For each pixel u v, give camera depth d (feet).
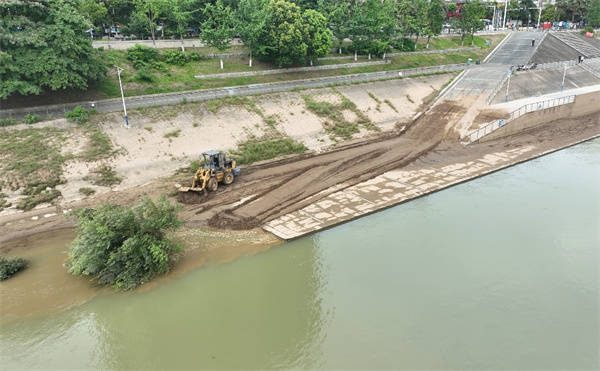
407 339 63.72
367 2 228.02
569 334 64.75
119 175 116.06
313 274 80.38
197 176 111.45
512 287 75.87
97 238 74.79
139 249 77.10
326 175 126.00
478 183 124.06
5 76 123.75
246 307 71.36
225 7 198.70
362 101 180.34
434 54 262.47
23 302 72.43
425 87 204.54
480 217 102.53
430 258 85.10
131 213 77.20
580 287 75.82
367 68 221.05
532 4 404.98
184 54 184.03
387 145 151.33
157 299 73.61
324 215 102.42
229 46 194.70
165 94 158.20
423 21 259.19
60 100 141.18
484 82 207.00
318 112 165.17
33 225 96.89
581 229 96.02
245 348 62.39
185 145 131.95
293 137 149.18
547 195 115.14
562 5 385.70
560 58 273.13
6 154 111.96
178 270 81.82
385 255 86.28
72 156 116.16
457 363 59.26
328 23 221.25
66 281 78.59
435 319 67.87
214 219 100.27
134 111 137.18
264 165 131.34
